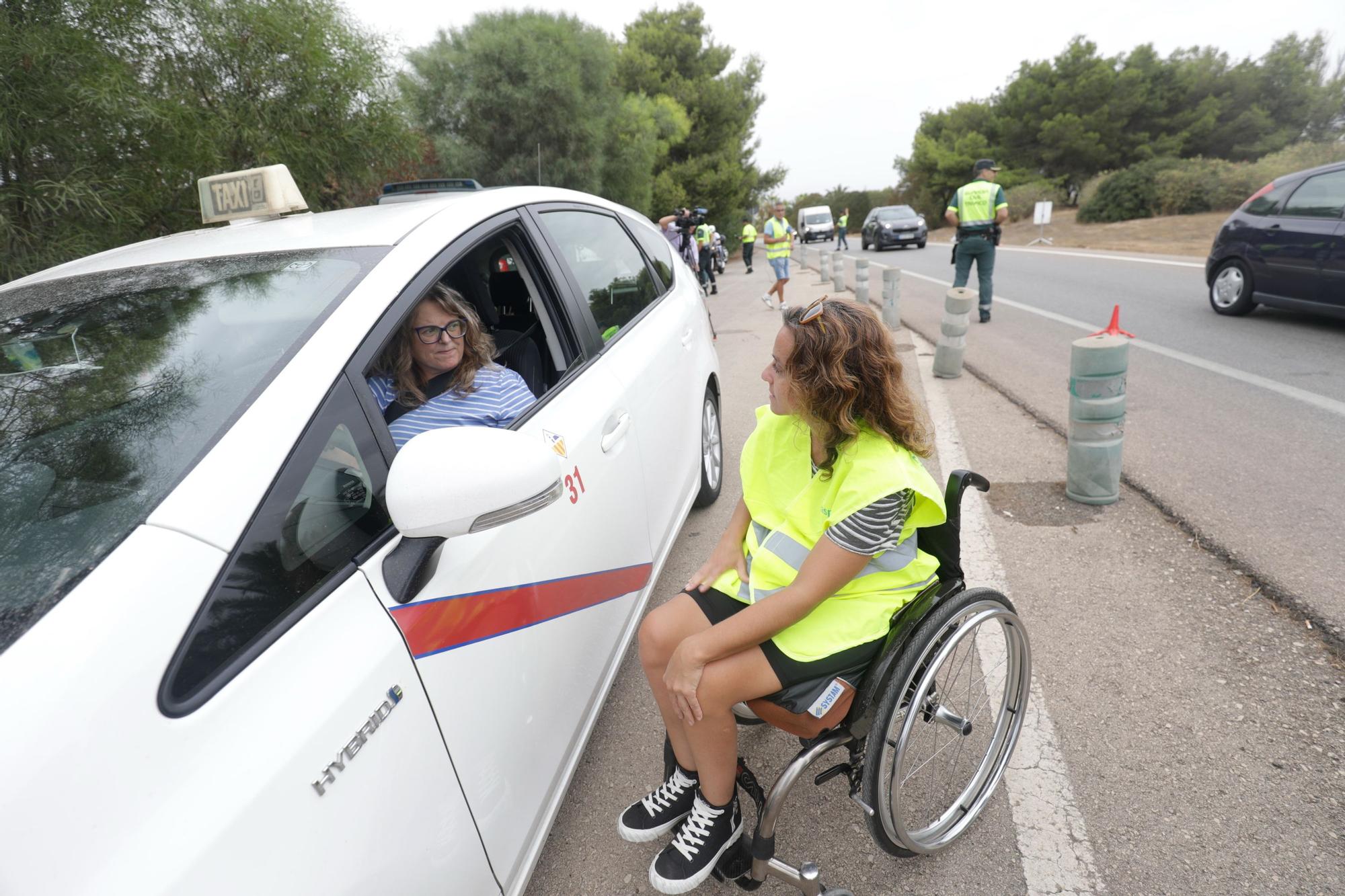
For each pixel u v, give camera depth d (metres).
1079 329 7.97
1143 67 42.22
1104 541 3.29
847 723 1.63
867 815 1.68
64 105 4.35
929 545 1.78
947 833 1.88
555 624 1.79
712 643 1.54
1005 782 2.09
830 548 1.54
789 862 1.93
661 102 26.27
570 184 17.62
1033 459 4.30
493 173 16.86
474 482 1.18
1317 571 2.88
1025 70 44.12
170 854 0.89
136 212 4.81
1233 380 5.44
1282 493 3.55
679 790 1.82
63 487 1.17
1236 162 41.94
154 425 1.26
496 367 2.01
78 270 1.98
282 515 1.19
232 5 5.43
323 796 1.08
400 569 1.33
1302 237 6.72
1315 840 1.82
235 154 5.75
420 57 16.03
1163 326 7.59
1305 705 2.24
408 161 7.36
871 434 1.59
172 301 1.64
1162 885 1.76
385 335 1.54
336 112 6.12
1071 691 2.41
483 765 1.44
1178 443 4.29
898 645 1.60
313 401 1.32
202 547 1.07
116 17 4.72
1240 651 2.51
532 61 16.08
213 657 1.03
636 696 2.60
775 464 1.78
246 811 0.98
